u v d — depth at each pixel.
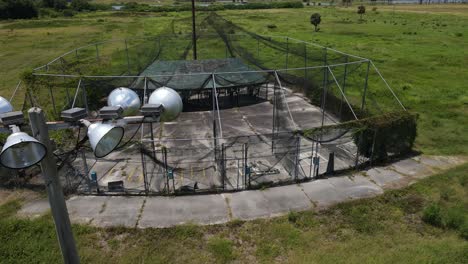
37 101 25.23
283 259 13.26
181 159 20.47
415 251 13.47
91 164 20.12
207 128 25.92
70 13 117.62
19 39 69.94
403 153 21.78
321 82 31.67
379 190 17.70
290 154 19.92
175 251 13.68
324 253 13.43
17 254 13.52
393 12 127.38
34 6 109.31
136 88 28.83
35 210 16.22
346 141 21.19
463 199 17.11
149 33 66.94
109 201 16.77
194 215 15.70
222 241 14.06
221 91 31.28
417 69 45.69
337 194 17.31
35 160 6.35
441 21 97.12
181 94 30.12
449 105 32.25
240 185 18.02
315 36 68.81
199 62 32.91
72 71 31.45
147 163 20.11
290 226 14.96
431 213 15.20
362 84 38.16
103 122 7.14
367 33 74.50
